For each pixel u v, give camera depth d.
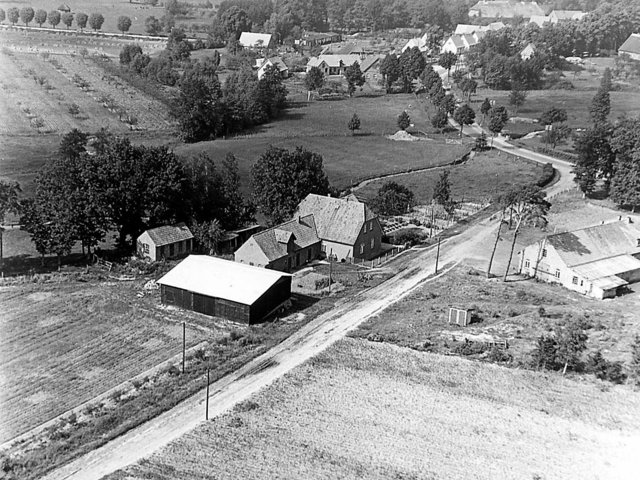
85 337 83.50
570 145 186.25
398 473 60.44
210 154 168.88
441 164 169.38
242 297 88.81
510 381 76.12
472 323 89.19
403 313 92.56
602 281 100.62
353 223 112.00
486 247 118.69
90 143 167.62
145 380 74.62
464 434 66.50
